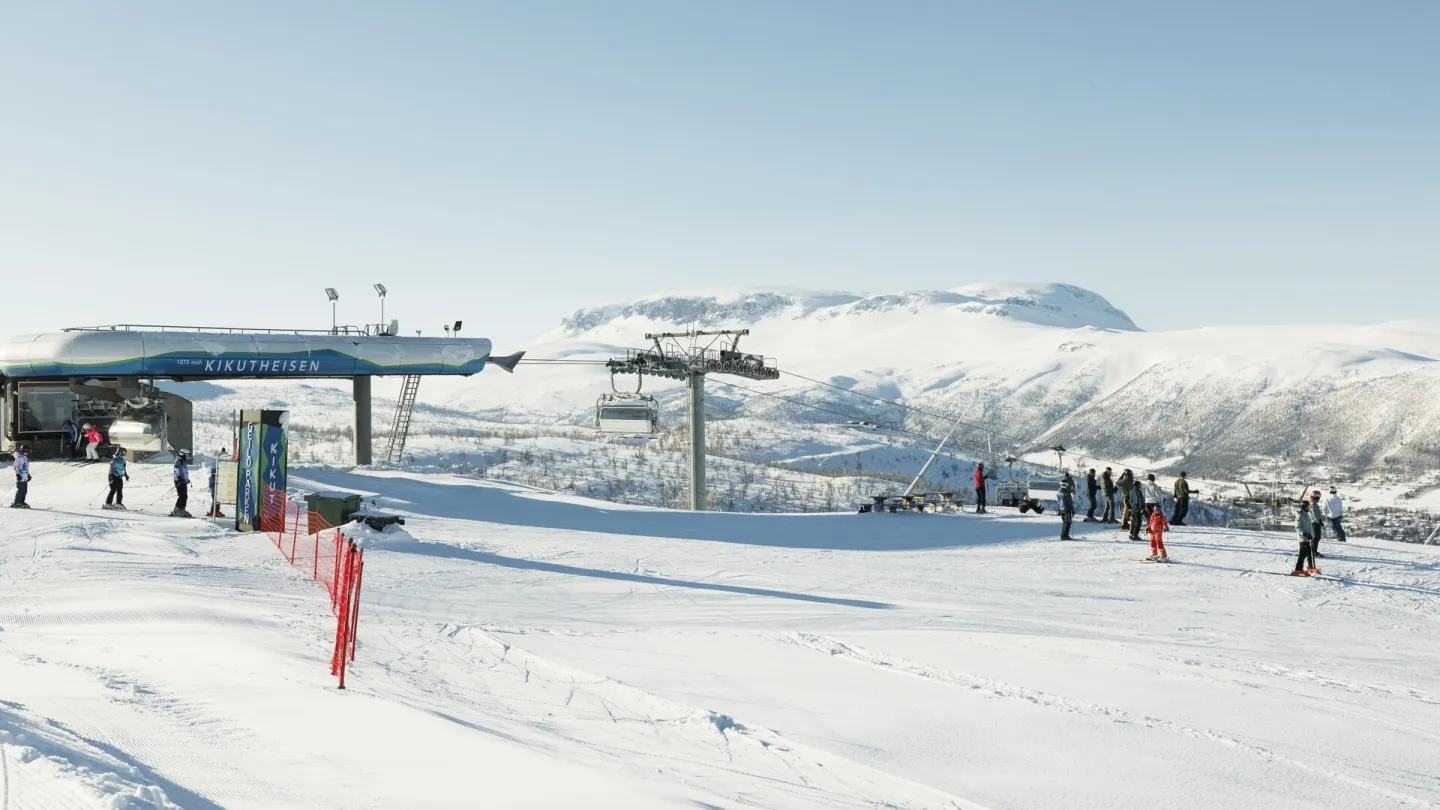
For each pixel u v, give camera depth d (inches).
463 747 280.1
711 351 2239.2
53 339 1695.4
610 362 2177.7
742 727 353.1
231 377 1836.9
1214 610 821.2
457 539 1154.0
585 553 1087.0
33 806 194.9
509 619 631.2
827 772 303.0
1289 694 449.1
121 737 276.2
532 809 225.5
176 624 517.0
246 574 789.2
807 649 526.0
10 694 337.4
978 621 683.4
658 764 293.7
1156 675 478.0
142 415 1772.9
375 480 1761.8
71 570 765.9
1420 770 333.1
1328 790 305.4
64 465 1695.4
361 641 502.3
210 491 1355.8
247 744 277.9
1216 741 356.8
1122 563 1108.5
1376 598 904.9
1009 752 331.9
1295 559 1121.4
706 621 646.5
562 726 344.2
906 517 1533.0
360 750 274.2
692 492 2226.9
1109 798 286.5
